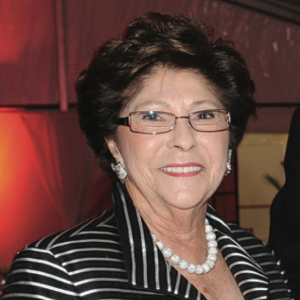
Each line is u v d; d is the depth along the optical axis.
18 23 6.96
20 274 1.99
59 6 6.91
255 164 12.38
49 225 6.97
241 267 2.35
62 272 2.00
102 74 2.19
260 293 2.30
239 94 2.29
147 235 2.18
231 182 11.48
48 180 6.93
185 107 2.16
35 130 6.98
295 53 7.46
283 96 7.44
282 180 12.34
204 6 7.27
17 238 6.92
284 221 2.86
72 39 7.00
